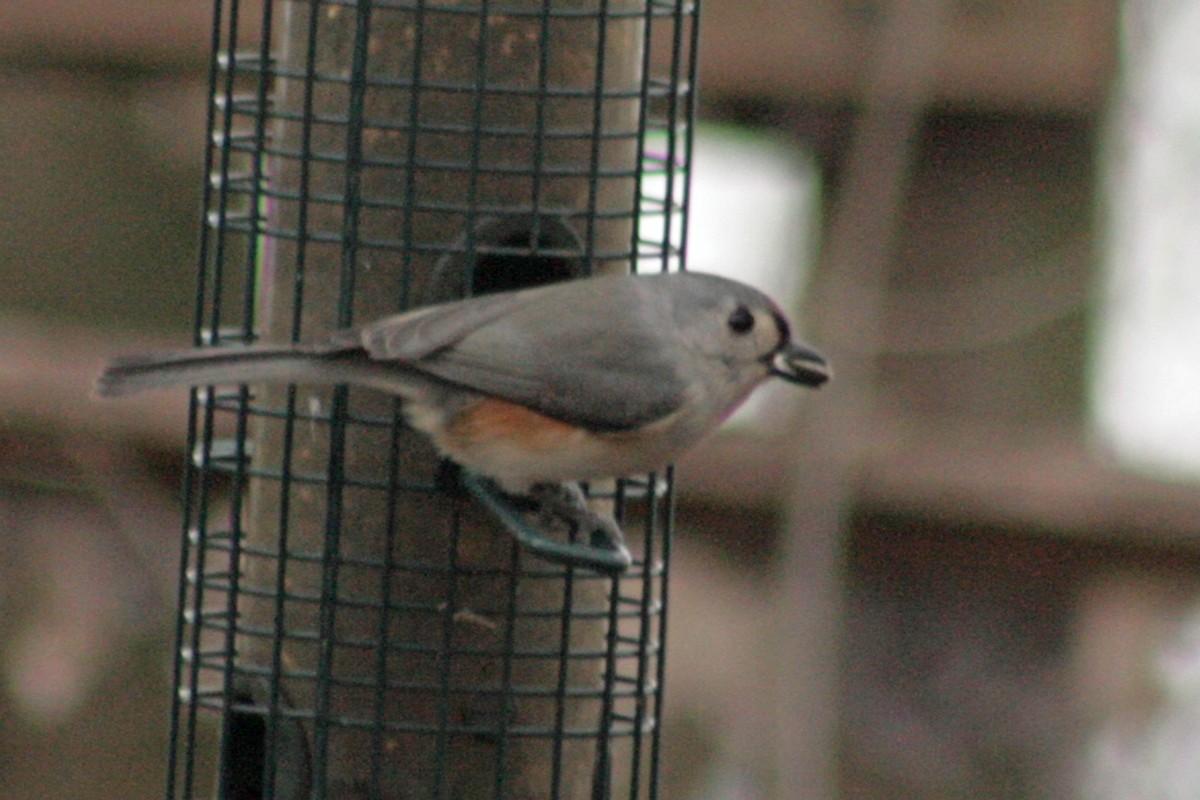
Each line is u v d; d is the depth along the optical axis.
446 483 10.69
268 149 11.08
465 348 9.66
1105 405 13.90
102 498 13.79
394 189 10.86
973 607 13.80
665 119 12.55
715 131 14.17
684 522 14.09
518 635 10.94
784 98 13.78
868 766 13.88
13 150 14.20
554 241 10.89
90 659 14.30
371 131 10.85
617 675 11.84
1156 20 13.68
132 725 14.30
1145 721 13.73
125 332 14.14
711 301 9.89
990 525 13.54
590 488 11.06
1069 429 13.76
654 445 9.78
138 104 14.20
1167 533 13.40
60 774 14.27
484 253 10.78
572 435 9.67
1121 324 13.88
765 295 10.04
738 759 14.08
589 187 10.95
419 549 10.82
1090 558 13.66
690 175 11.22
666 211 11.13
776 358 10.00
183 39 13.88
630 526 14.00
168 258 14.34
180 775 14.20
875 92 13.42
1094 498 13.44
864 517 13.71
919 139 13.85
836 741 13.83
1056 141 13.76
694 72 11.20
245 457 11.15
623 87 11.12
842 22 13.66
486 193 10.86
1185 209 13.78
